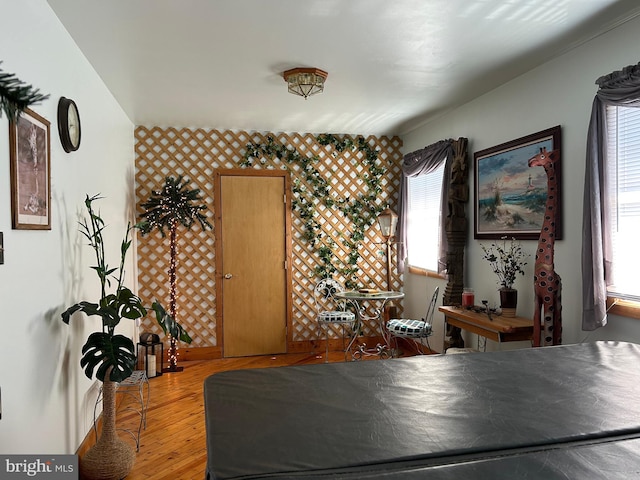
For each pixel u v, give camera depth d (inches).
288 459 37.0
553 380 57.6
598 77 97.0
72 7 80.3
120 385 111.5
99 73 114.6
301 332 188.7
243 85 126.9
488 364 65.3
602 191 92.8
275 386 56.1
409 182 193.0
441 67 114.8
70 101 86.4
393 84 127.8
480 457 37.7
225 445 39.6
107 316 81.2
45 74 76.7
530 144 117.3
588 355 69.4
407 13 85.5
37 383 70.3
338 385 56.4
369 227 195.0
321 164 188.9
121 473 86.0
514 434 41.7
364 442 40.2
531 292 118.1
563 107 106.7
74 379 88.7
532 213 117.0
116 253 136.0
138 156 171.9
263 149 183.3
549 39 98.2
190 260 177.2
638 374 60.0
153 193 162.9
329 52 104.3
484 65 114.0
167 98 137.6
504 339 108.1
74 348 89.0
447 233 147.9
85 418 96.6
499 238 130.0
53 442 76.8
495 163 132.0
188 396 135.9
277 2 80.7
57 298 80.0
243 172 181.2
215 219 178.7
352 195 192.4
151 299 173.2
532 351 72.2
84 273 98.0
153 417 119.4
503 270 128.1
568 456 37.1
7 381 60.2
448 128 160.1
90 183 105.8
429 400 50.9
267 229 184.1
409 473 34.4
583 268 94.8
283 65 112.0
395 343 175.3
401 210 192.4
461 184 145.9
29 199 67.2
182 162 175.8
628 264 92.0
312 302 189.3
